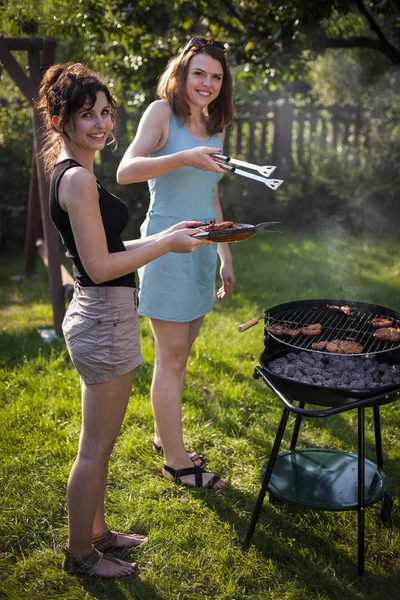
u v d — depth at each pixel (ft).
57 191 6.44
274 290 18.94
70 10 15.31
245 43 15.94
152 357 13.78
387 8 15.35
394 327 8.56
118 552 7.98
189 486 9.37
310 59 17.98
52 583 7.39
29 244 20.71
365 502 8.07
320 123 35.63
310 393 7.27
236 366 13.46
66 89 6.35
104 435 7.11
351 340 8.50
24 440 10.32
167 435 9.44
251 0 15.79
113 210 6.82
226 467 9.95
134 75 18.04
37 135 14.71
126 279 6.96
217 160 7.68
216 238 6.80
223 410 11.60
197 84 8.55
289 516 8.75
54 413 11.27
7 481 9.27
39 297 19.43
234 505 8.90
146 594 7.27
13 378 12.82
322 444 10.64
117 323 6.81
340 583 7.43
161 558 7.83
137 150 8.52
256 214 28.50
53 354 14.06
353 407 7.05
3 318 17.24
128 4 15.70
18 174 25.16
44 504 8.77
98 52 17.53
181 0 15.78
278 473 9.00
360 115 29.86
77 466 7.10
